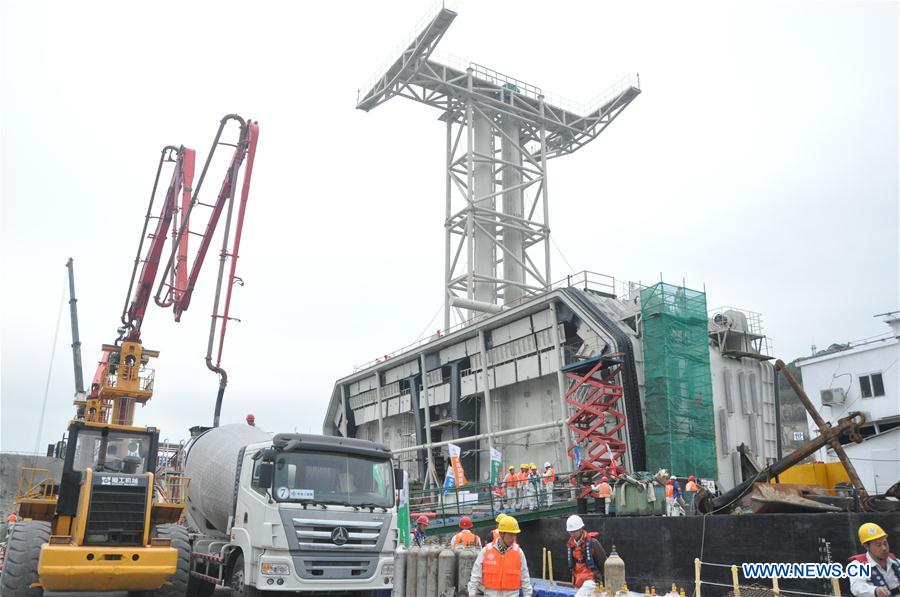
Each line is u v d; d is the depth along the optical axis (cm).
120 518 1717
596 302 4162
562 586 1877
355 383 6512
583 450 3772
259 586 1555
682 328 3816
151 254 2941
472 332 4897
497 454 3981
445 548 1647
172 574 1738
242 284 2722
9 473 4331
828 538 1870
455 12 5078
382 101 5969
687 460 3584
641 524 2452
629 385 3684
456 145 6084
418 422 5462
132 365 2722
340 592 1659
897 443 4106
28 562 1658
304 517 1609
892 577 956
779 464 2148
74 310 2752
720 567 2150
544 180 6103
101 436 1823
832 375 4697
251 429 2134
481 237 5800
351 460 1731
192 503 2111
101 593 2097
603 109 6303
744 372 4266
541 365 4356
